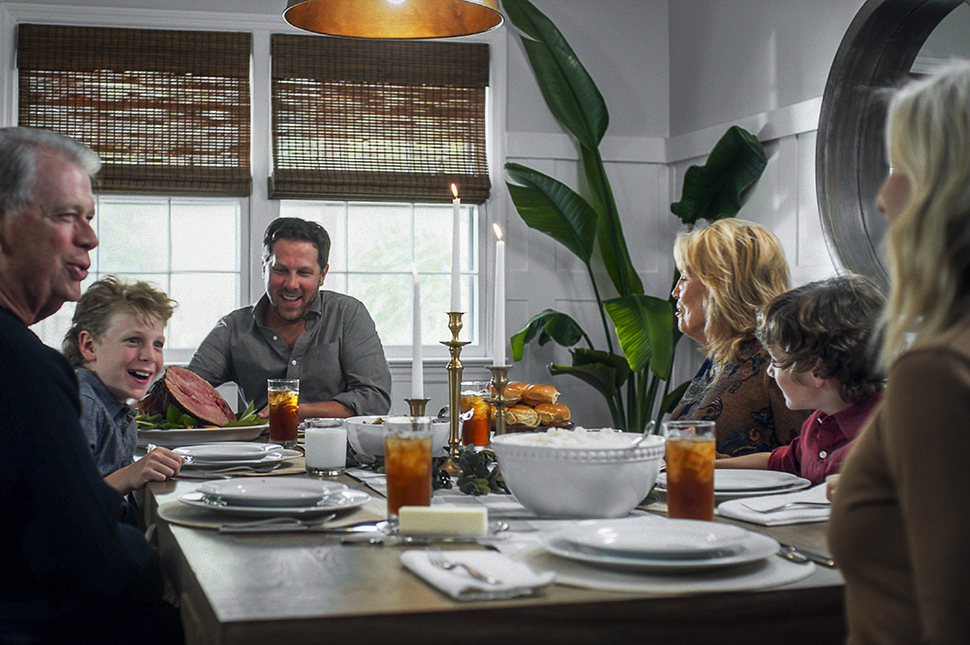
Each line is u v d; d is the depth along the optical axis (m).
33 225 1.38
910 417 0.66
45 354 1.21
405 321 4.32
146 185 3.95
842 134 3.17
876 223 3.05
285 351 3.18
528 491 1.29
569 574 0.94
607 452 1.26
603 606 0.85
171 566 1.21
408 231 4.32
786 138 3.70
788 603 0.90
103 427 1.95
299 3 2.06
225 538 1.15
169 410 2.38
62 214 1.40
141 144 3.98
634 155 4.48
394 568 0.98
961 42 2.73
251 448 1.92
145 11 3.98
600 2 4.48
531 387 2.50
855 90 3.12
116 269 4.03
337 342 3.19
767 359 1.98
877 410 0.77
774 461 1.76
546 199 4.03
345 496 1.35
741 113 3.99
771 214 3.81
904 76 2.97
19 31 3.88
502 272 1.64
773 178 3.79
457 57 4.30
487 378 4.30
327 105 4.18
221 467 1.83
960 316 0.70
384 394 3.13
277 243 3.08
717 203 3.89
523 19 4.16
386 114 4.25
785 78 3.72
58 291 1.43
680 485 1.19
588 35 4.47
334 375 3.18
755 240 2.12
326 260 3.21
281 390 2.16
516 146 4.35
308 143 4.14
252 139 4.10
